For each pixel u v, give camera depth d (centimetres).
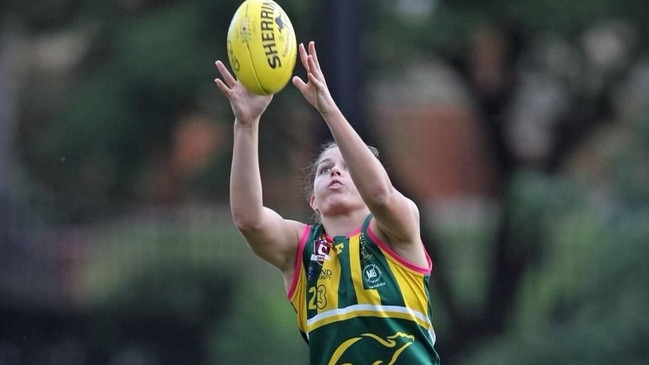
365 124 7138
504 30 8062
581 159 9144
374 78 8025
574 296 7819
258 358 8462
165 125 8150
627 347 7294
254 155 2698
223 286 8644
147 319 8456
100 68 8281
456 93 11906
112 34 8262
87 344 8325
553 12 7762
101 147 8181
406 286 2617
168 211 8781
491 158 8994
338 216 2711
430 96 11944
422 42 7800
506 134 8844
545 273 8625
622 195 7638
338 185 2706
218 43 7719
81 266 8456
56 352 8200
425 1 7869
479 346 8956
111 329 8375
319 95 2569
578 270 7856
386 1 7675
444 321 9075
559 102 8794
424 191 10731
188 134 9188
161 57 7681
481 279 9256
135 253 8594
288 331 8619
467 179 12319
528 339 7931
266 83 2606
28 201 8281
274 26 2595
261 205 2716
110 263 8544
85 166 8412
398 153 9875
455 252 9412
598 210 8106
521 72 8581
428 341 2625
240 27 2594
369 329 2605
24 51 9825
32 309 8050
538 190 8325
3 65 10056
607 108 8688
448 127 12106
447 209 12119
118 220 8681
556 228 8288
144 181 8669
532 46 8256
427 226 8931
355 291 2616
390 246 2636
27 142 9675
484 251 9369
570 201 8250
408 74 8181
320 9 5900
